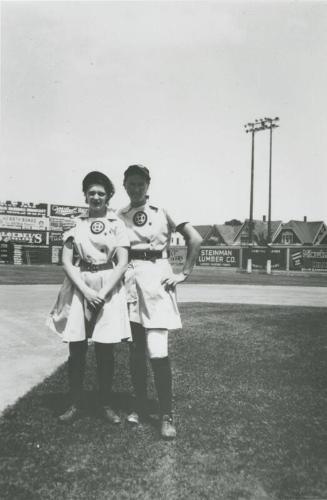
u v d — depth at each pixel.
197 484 2.79
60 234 59.81
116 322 3.74
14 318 10.16
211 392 4.56
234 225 74.69
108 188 4.02
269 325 8.87
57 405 4.17
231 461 3.09
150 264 3.91
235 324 8.97
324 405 4.19
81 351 3.91
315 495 2.70
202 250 65.25
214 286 23.25
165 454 3.18
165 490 2.72
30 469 2.94
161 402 3.61
